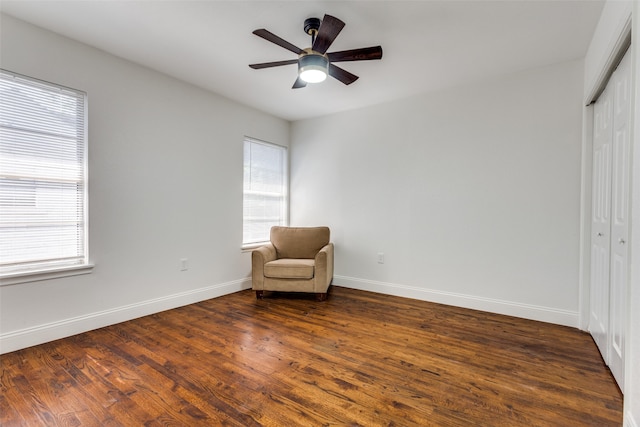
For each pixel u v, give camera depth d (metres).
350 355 2.22
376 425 1.51
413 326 2.77
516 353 2.25
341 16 2.17
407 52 2.65
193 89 3.39
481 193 3.21
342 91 3.52
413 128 3.64
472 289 3.27
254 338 2.50
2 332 2.18
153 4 2.07
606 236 2.17
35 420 1.53
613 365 1.95
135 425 1.50
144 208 2.98
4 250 2.22
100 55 2.66
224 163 3.76
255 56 2.78
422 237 3.58
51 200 2.43
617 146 1.95
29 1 2.04
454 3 2.02
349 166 4.15
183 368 2.02
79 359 2.12
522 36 2.39
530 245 2.96
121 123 2.80
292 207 4.70
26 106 2.30
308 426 1.50
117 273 2.79
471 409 1.63
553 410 1.62
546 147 2.88
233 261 3.88
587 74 2.58
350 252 4.15
